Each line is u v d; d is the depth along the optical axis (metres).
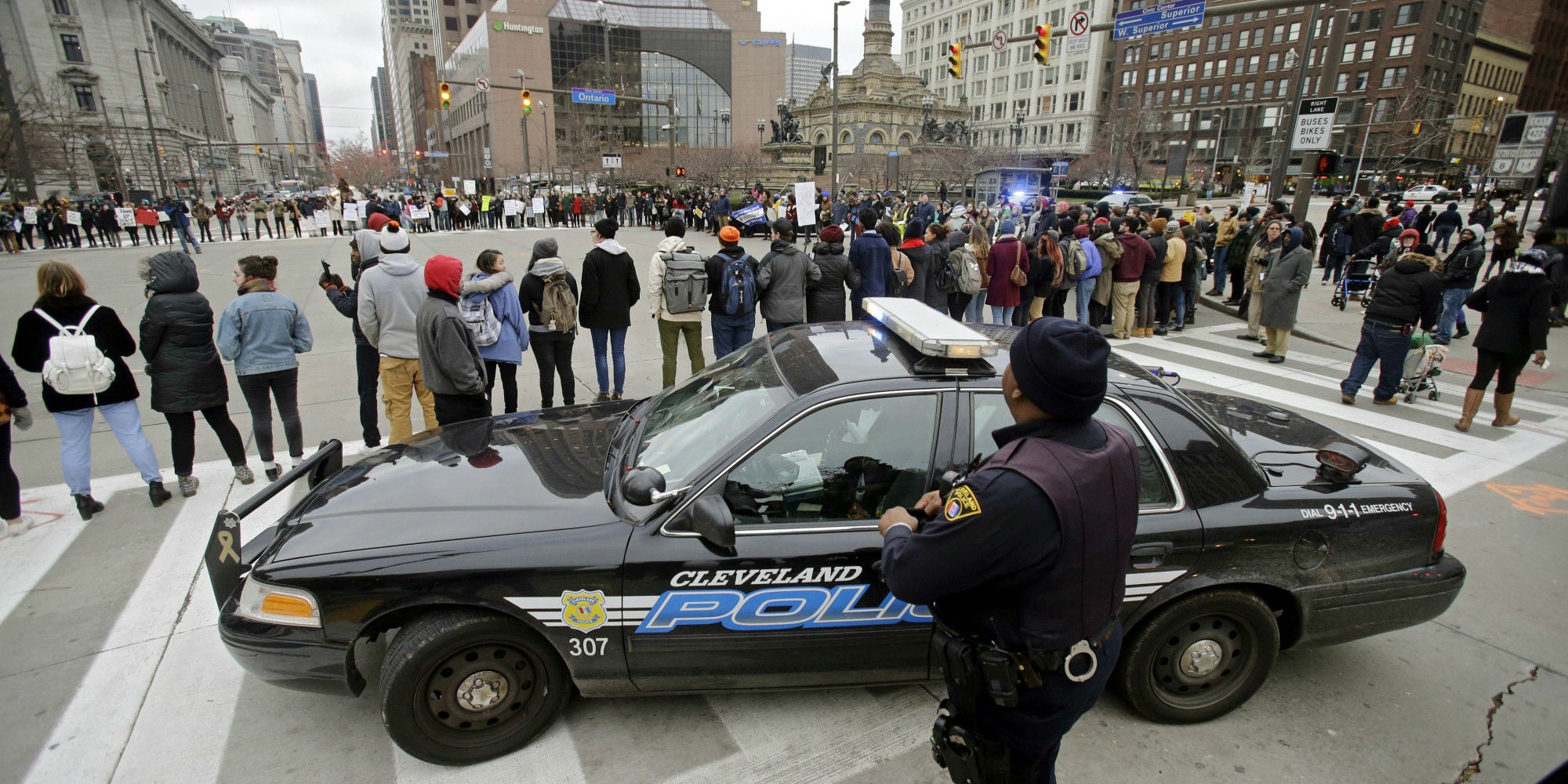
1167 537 2.86
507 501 3.01
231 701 3.23
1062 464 1.73
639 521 2.81
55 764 2.88
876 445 2.86
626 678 2.90
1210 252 14.37
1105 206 13.95
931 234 9.36
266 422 5.39
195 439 6.32
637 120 103.81
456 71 117.62
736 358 3.71
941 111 77.94
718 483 2.78
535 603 2.74
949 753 2.04
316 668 2.78
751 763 2.91
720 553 2.74
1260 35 76.44
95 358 4.53
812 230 24.08
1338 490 3.14
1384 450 6.30
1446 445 6.45
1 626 3.72
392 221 5.45
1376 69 70.81
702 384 3.56
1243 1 13.51
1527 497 5.43
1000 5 92.62
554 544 2.76
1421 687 3.41
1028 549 1.71
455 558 2.72
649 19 102.00
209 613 3.85
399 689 2.72
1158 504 2.92
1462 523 5.03
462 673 2.82
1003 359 3.18
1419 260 7.11
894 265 8.80
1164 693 3.10
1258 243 10.54
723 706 3.22
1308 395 7.88
